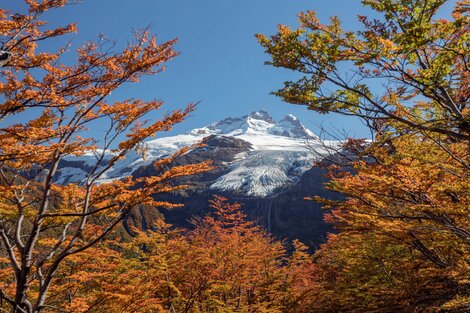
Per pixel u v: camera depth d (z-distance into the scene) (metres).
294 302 18.05
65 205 9.62
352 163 9.49
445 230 8.16
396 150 9.23
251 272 20.11
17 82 6.25
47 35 6.89
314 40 7.21
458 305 7.86
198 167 8.12
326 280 19.52
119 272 12.48
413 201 8.74
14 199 8.81
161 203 8.24
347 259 16.39
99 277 11.74
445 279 9.39
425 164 8.09
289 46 7.39
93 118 8.31
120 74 7.47
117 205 8.22
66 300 11.45
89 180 8.93
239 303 18.03
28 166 8.45
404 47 6.46
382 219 9.84
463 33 6.27
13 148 6.27
